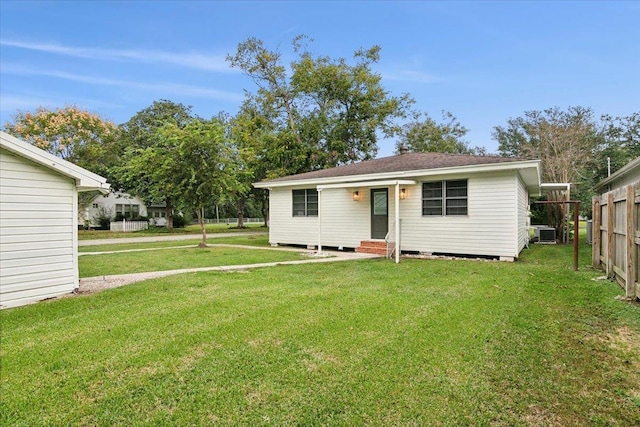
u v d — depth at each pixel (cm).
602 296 555
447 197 1098
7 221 557
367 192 1267
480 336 392
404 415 253
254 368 324
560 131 2602
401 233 1189
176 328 432
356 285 666
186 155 1387
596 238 816
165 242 1794
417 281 698
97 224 3077
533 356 344
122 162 2448
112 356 354
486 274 768
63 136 2475
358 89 2609
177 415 256
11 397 281
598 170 2591
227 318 467
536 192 1689
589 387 288
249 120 2706
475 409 259
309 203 1409
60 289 617
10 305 553
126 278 771
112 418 254
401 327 424
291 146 2541
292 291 617
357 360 338
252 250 1331
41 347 378
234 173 1557
